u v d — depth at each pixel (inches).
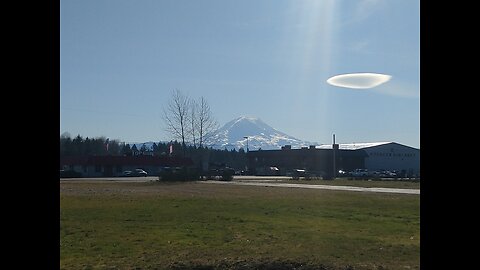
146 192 1619.1
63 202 1202.6
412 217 903.1
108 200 1272.1
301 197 1392.7
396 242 620.4
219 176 2856.8
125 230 735.1
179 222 828.6
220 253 538.6
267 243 612.4
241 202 1224.2
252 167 4082.2
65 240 642.8
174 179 2549.2
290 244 603.8
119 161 3324.3
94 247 594.2
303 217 900.6
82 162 3255.4
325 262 489.1
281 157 4035.4
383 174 3179.1
